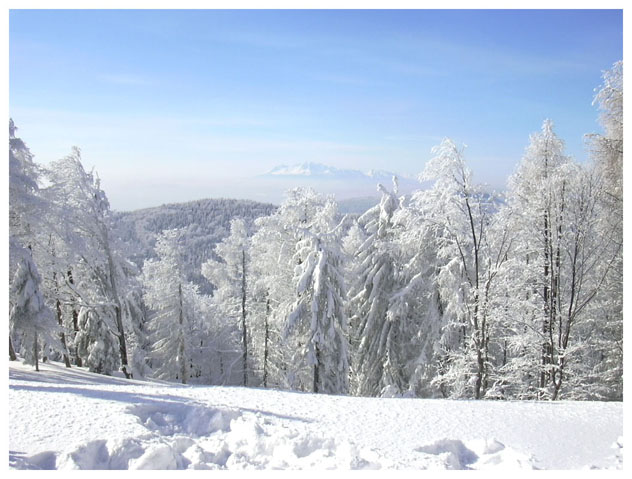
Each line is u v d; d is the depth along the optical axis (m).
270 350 30.84
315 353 23.42
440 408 13.08
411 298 24.00
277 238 27.09
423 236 21.30
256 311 31.73
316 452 9.41
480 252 19.50
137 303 36.81
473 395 19.73
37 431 9.55
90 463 8.48
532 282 19.69
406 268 23.33
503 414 12.52
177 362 34.91
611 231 17.22
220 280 33.66
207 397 13.48
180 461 8.91
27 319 19.61
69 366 26.69
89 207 24.59
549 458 9.77
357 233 32.00
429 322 22.66
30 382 14.52
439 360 21.66
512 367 17.73
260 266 28.27
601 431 11.17
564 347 17.33
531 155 18.92
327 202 25.67
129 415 10.74
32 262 19.80
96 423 10.12
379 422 11.78
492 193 18.45
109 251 25.33
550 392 17.70
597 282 18.45
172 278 34.38
